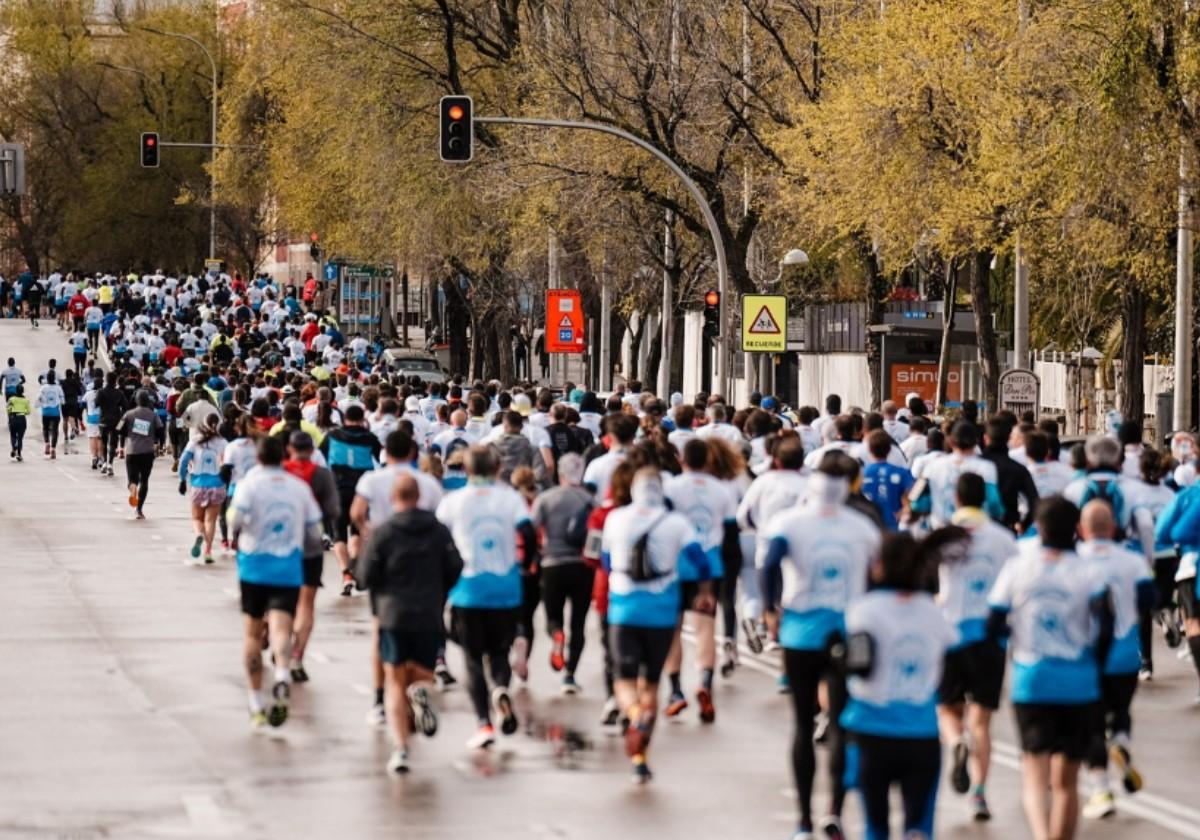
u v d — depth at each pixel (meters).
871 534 38.62
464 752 46.81
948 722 41.19
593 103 151.75
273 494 49.22
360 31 182.25
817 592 38.38
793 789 42.84
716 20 146.50
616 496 49.47
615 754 46.62
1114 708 41.47
